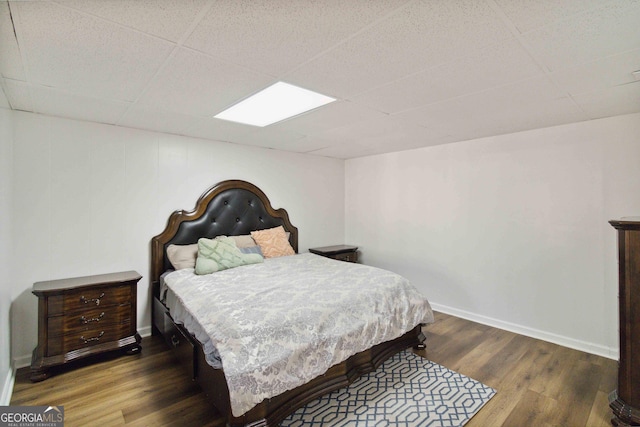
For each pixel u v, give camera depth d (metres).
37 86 1.98
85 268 2.84
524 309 3.17
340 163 5.06
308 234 4.63
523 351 2.80
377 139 3.57
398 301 2.58
